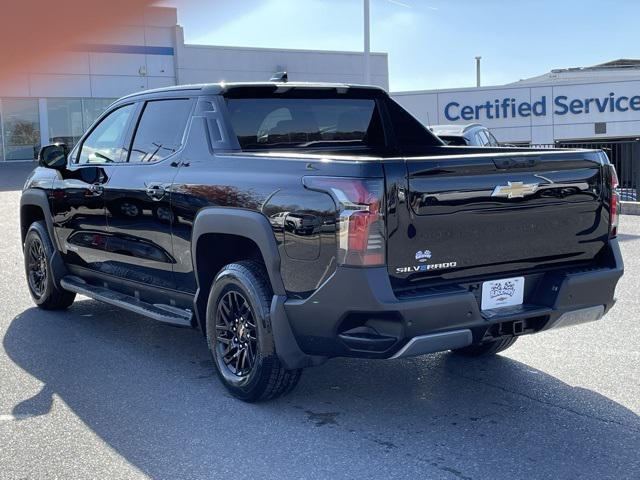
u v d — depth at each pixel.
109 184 5.92
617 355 5.63
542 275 4.52
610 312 6.94
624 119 30.14
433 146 6.29
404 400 4.77
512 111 30.69
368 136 6.09
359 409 4.63
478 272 4.24
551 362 5.50
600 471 3.75
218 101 5.27
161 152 5.55
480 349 5.56
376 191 3.88
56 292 7.09
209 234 4.91
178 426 4.39
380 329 4.00
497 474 3.73
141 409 4.67
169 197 5.22
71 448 4.11
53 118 34.91
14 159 34.16
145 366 5.54
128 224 5.73
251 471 3.80
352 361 5.58
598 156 4.61
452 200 4.06
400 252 3.96
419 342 3.98
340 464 3.87
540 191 4.34
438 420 4.44
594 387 4.96
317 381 5.14
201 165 5.07
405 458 3.93
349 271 3.93
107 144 6.27
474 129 14.47
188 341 6.22
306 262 4.16
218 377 5.11
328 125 5.85
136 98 6.04
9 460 3.97
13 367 5.54
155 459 3.96
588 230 4.59
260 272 4.59
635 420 4.39
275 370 4.49
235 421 4.46
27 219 7.45
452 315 4.05
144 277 5.72
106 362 5.64
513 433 4.23
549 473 3.74
